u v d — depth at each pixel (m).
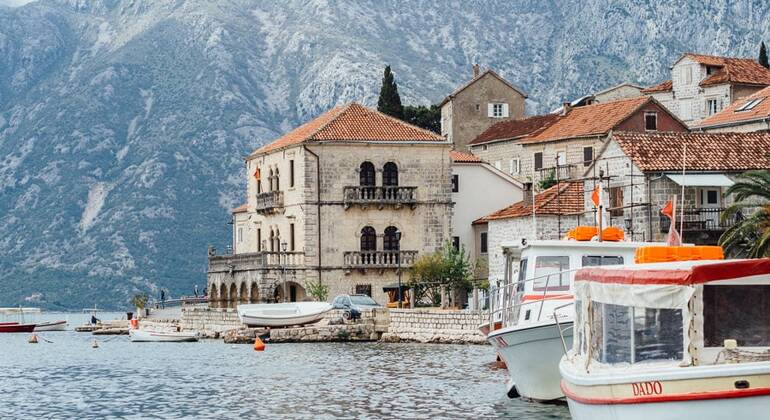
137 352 88.00
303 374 64.19
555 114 128.25
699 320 29.34
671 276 29.72
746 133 87.44
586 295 34.53
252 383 60.66
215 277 118.25
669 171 83.00
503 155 128.12
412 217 109.12
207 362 75.00
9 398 57.00
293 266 106.94
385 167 109.00
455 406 48.88
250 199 121.88
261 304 95.69
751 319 29.52
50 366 76.56
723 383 27.94
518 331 45.28
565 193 94.00
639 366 31.20
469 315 84.19
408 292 105.44
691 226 82.69
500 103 143.88
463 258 108.06
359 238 108.25
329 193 107.81
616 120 109.44
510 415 44.44
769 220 67.12
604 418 31.52
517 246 50.16
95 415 50.12
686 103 125.81
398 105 154.62
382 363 69.25
